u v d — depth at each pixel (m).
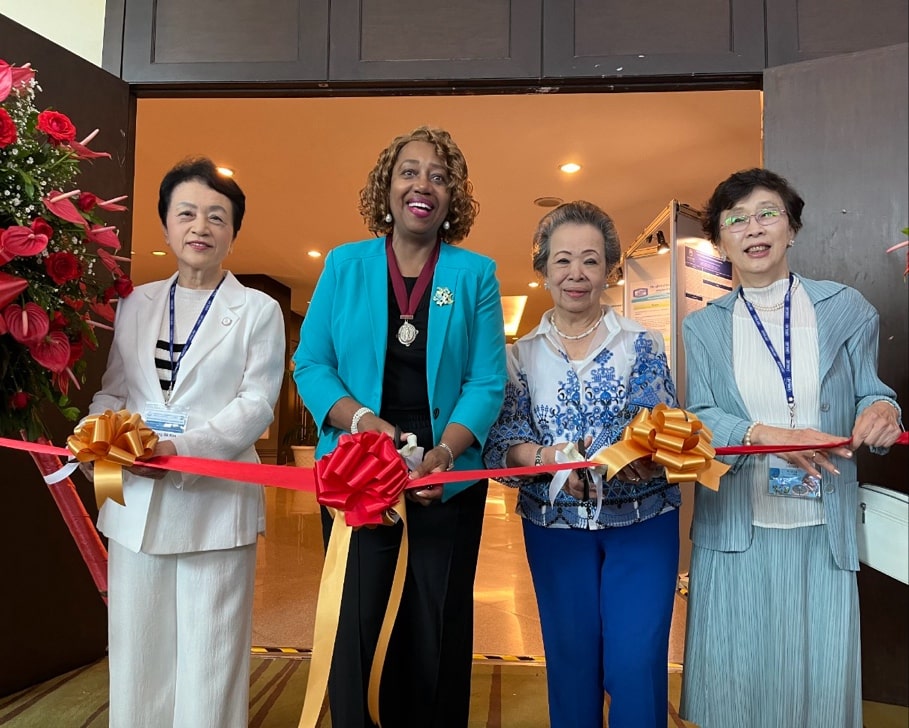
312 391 1.50
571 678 1.57
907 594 2.26
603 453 1.38
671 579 1.55
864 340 1.50
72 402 2.33
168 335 1.60
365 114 4.42
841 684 1.39
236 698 1.57
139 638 1.50
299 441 11.63
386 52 2.66
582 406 1.58
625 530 1.55
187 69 2.70
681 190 5.79
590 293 1.60
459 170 1.54
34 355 1.44
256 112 4.39
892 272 2.18
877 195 2.21
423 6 2.67
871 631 2.30
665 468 1.34
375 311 1.50
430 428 1.50
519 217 6.64
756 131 4.59
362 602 1.46
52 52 2.39
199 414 1.55
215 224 1.61
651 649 1.48
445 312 1.50
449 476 1.27
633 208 6.30
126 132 2.67
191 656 1.52
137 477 1.50
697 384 1.59
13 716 2.13
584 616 1.57
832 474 1.44
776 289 1.56
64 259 1.48
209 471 1.36
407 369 1.51
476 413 1.47
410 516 1.48
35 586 2.36
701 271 4.38
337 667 1.46
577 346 1.66
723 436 1.48
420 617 1.48
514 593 3.68
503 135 4.69
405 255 1.57
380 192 1.56
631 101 4.16
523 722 2.18
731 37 2.57
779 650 1.44
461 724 1.54
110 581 1.54
